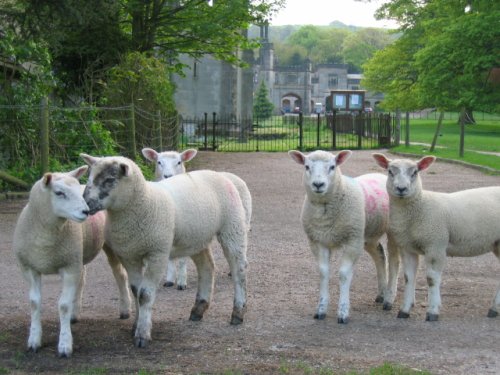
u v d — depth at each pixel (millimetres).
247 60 53312
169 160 9414
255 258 10266
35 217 6090
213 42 27250
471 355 6168
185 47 27109
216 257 10258
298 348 6363
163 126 21766
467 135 44375
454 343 6523
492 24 31688
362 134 39969
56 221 6023
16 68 17422
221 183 7332
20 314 7406
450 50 33688
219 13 25266
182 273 8570
